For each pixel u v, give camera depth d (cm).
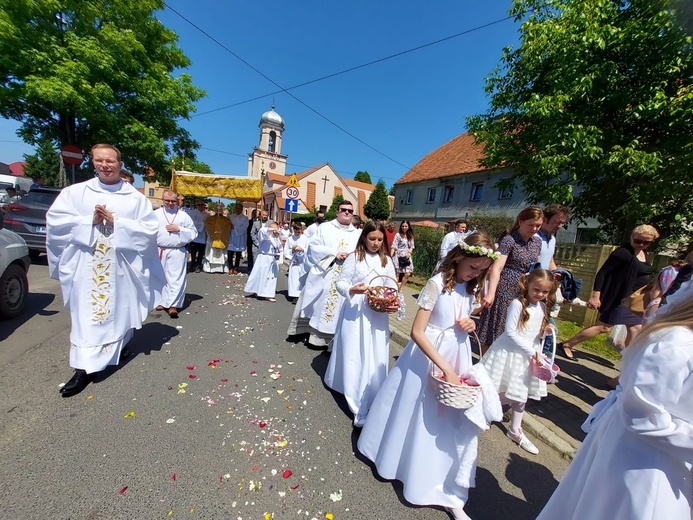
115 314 300
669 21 539
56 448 214
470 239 183
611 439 124
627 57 619
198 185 1012
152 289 363
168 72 1327
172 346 394
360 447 228
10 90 959
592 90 629
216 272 980
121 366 333
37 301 501
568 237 1279
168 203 489
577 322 629
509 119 812
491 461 248
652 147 627
